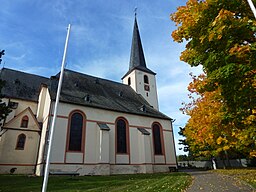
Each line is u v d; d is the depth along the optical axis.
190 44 6.73
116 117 26.45
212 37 5.46
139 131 27.52
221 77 5.63
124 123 27.08
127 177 17.89
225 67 5.47
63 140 21.31
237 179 12.66
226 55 5.64
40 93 29.22
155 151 28.27
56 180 15.20
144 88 39.03
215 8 6.01
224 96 6.43
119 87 36.34
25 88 31.89
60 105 22.59
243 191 8.43
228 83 5.86
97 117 24.77
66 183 13.63
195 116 14.64
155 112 32.47
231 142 11.72
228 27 5.30
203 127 13.05
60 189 11.27
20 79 32.84
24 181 14.61
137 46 45.28
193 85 7.91
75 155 21.47
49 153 5.96
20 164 22.77
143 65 43.25
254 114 6.66
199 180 13.52
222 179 13.30
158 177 17.23
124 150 25.56
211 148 23.91
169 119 31.95
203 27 6.12
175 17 7.44
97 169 21.95
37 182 14.04
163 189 10.22
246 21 5.29
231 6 6.02
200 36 6.20
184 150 41.16
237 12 6.12
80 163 21.44
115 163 24.09
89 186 12.30
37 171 21.19
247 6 6.00
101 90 31.33
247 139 8.80
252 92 5.75
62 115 22.27
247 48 5.18
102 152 22.53
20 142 23.67
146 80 40.53
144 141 26.47
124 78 43.06
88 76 33.56
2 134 22.75
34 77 34.91
